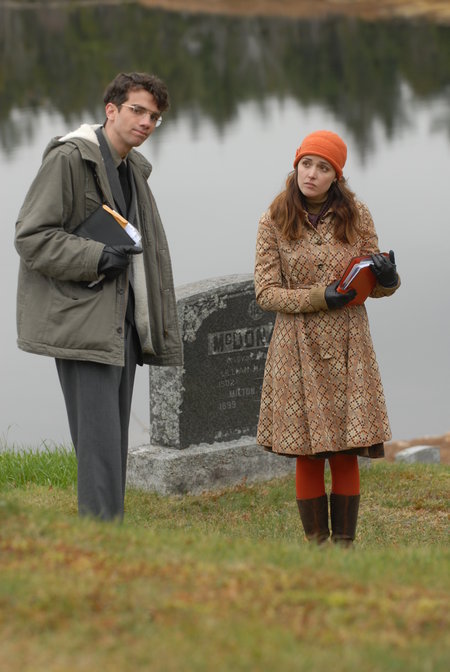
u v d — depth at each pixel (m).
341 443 11.57
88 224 11.27
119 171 11.85
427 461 21.27
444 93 104.50
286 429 11.65
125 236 11.23
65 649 6.91
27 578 7.96
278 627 7.32
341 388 11.61
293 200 11.73
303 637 7.23
